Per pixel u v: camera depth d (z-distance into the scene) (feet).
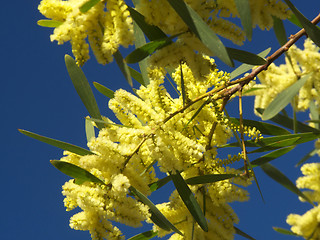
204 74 2.62
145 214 2.81
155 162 3.06
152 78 2.90
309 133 3.30
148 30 2.69
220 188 2.97
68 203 2.98
